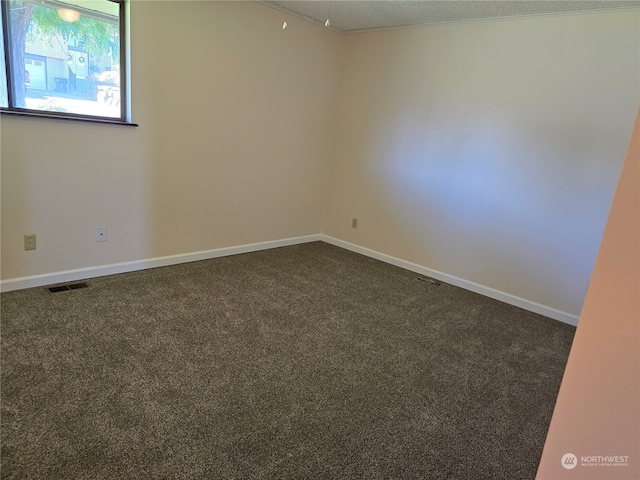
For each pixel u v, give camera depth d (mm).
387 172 4184
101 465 1494
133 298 2852
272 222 4285
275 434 1737
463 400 2107
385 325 2852
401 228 4152
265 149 3977
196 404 1866
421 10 3295
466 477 1618
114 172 3049
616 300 640
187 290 3076
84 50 2779
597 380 676
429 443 1781
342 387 2111
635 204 602
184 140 3367
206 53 3309
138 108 3051
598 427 687
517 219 3383
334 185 4676
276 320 2750
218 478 1492
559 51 3014
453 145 3672
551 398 2195
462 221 3707
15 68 2547
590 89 2918
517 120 3281
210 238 3791
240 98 3633
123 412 1769
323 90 4328
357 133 4379
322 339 2570
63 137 2758
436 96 3719
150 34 2979
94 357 2137
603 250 644
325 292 3322
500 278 3539
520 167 3316
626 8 2709
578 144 3016
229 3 3338
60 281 2963
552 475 761
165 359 2186
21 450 1521
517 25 3182
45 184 2754
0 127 2512
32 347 2166
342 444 1722
